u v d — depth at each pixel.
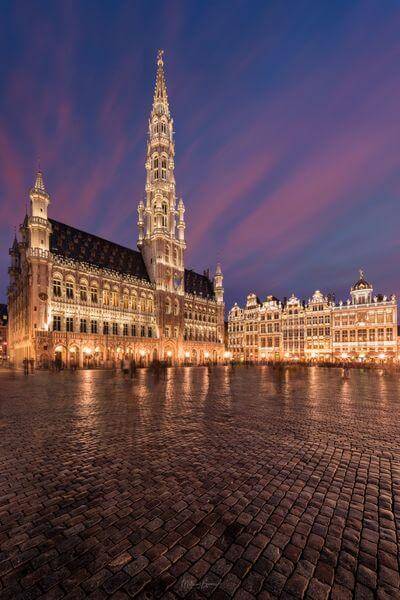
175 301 72.31
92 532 4.56
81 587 3.56
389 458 7.73
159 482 6.23
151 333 66.44
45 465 7.07
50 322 47.91
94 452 7.93
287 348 84.94
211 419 11.59
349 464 7.31
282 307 88.31
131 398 16.34
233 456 7.74
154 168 74.69
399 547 4.30
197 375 34.09
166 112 77.31
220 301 89.94
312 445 8.68
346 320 76.75
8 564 3.92
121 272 64.12
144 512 5.11
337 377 33.28
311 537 4.49
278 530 4.65
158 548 4.21
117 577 3.70
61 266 50.59
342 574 3.78
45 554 4.10
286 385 24.11
